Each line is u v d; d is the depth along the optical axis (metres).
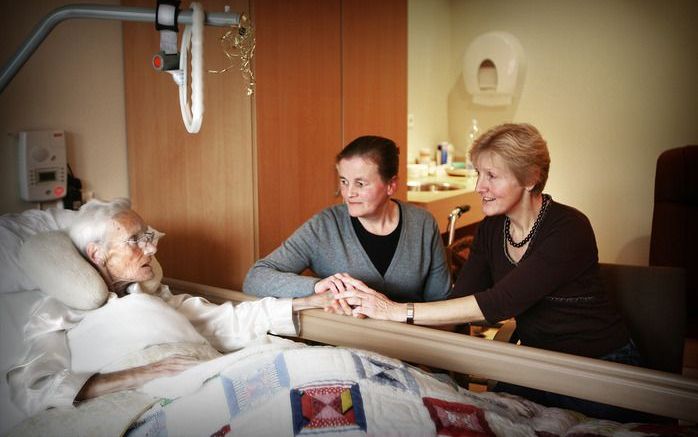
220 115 2.21
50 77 2.07
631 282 1.67
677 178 2.62
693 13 3.61
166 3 1.18
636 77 3.82
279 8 2.25
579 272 1.46
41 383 1.35
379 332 1.49
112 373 1.39
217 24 1.22
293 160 2.36
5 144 1.98
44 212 1.74
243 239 2.23
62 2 2.09
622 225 3.99
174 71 1.23
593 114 3.99
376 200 1.67
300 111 2.38
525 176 1.45
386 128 2.94
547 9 4.04
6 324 1.52
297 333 1.64
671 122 3.75
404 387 1.22
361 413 1.14
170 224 2.32
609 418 1.45
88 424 1.27
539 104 4.16
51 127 2.09
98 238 1.53
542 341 1.56
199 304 1.69
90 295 1.47
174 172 2.29
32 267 1.47
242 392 1.23
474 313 1.46
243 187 2.21
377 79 2.84
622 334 1.53
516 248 1.55
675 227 2.60
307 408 1.15
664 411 1.20
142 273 1.57
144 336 1.47
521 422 1.26
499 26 4.23
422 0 4.06
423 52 4.14
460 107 4.46
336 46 2.55
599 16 3.88
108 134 2.26
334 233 1.78
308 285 1.63
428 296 1.89
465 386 1.83
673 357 1.63
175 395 1.34
